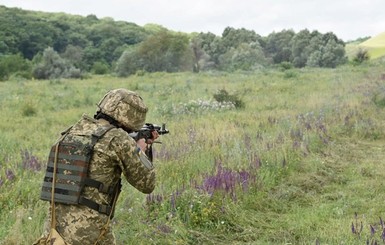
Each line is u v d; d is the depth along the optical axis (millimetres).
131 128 3230
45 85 32500
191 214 5770
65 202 2977
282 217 6168
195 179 6949
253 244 5320
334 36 104688
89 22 172375
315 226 5793
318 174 8195
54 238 2971
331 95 18672
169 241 5223
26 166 7633
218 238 5512
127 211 5789
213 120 13594
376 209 6371
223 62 98562
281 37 122812
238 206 6207
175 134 11102
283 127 11570
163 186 6555
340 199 6820
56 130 12961
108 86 30203
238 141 9281
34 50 125188
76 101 20141
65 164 3041
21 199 6078
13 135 11812
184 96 21844
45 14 175500
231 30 124875
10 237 4691
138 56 70562
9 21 133375
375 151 10055
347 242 5102
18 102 20078
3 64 55000
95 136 3070
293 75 34406
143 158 3189
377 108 15008
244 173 7031
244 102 17688
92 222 3010
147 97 22078
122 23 176625
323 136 10898
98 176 3035
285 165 8125
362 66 48875
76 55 113438
